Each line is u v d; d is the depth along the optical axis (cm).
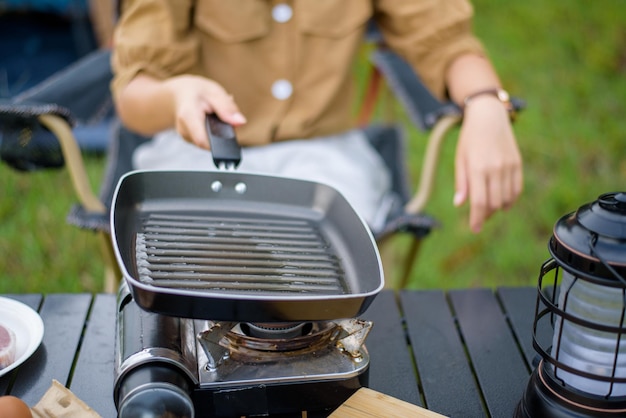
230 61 157
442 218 247
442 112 158
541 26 357
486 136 136
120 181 95
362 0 161
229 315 78
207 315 78
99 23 270
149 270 88
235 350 89
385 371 102
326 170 158
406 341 110
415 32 162
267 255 94
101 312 111
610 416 83
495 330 112
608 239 77
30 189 248
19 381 96
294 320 79
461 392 99
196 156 160
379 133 193
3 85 275
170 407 81
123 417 81
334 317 80
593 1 379
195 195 102
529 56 335
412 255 168
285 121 160
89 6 275
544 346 108
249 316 79
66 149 153
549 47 342
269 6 158
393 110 211
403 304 117
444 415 95
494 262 231
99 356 102
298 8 157
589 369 82
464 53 159
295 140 162
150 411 80
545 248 236
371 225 156
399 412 88
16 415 79
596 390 83
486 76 154
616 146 283
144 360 84
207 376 86
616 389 83
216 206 102
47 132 155
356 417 87
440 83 160
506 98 146
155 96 132
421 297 118
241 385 86
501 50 338
